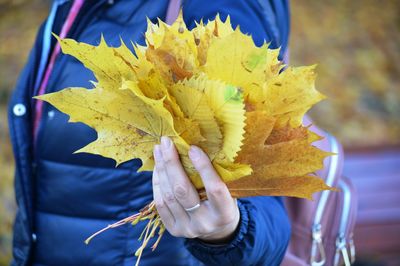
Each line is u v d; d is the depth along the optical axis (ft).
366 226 11.71
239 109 3.65
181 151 3.83
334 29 21.24
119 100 3.84
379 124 16.81
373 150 12.46
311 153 3.83
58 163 4.90
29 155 5.10
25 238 5.05
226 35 3.76
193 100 3.71
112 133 3.91
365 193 12.03
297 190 3.91
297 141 3.81
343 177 5.97
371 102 17.78
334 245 5.63
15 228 5.16
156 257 4.81
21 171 5.07
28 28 17.80
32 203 5.06
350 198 5.63
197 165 3.78
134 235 4.78
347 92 18.08
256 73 3.73
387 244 11.67
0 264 11.59
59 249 4.93
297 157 3.84
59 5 5.22
